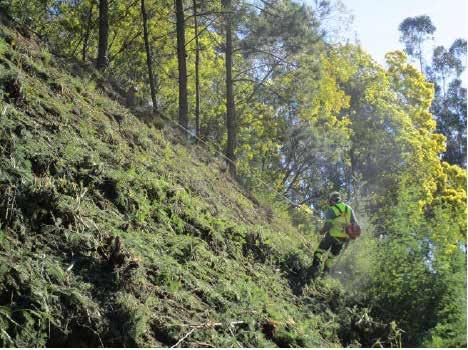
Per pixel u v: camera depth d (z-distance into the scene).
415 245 12.69
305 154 36.81
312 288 12.16
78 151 10.30
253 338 8.66
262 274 11.51
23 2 24.92
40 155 9.27
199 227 11.37
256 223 15.40
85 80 14.97
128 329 7.30
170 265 9.07
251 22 25.31
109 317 7.34
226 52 27.25
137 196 10.57
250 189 19.97
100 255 8.21
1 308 6.49
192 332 7.95
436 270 12.23
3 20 13.91
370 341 10.87
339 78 40.41
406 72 43.59
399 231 13.09
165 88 33.09
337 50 38.78
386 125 41.34
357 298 12.32
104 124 12.68
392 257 12.59
